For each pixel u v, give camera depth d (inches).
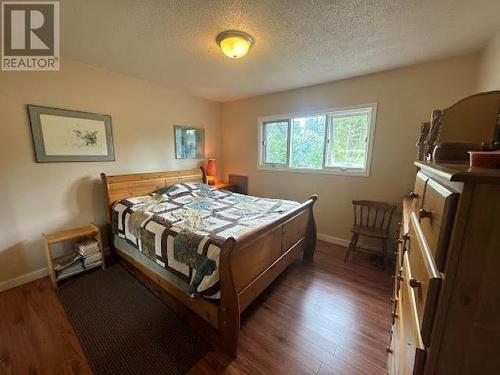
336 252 114.2
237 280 57.9
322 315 70.6
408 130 97.9
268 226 65.7
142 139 119.0
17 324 66.2
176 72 104.7
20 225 84.1
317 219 130.5
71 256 90.5
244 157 159.0
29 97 82.5
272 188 147.6
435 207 26.5
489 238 19.1
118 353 57.0
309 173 130.2
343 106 113.3
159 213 87.4
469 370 21.9
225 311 55.3
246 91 135.4
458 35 70.2
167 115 129.7
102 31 69.2
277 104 137.6
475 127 48.9
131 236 87.9
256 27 66.3
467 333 21.2
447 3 55.0
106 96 103.0
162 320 68.2
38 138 85.2
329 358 55.9
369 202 105.3
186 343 60.1
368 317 69.8
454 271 20.8
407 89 96.0
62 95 90.0
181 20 63.2
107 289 82.8
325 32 68.8
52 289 82.5
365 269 97.9
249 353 57.2
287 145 137.5
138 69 101.6
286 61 90.4
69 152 93.6
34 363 54.2
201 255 60.5
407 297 37.8
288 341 60.8
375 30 67.7
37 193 87.1
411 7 56.8
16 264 84.0
